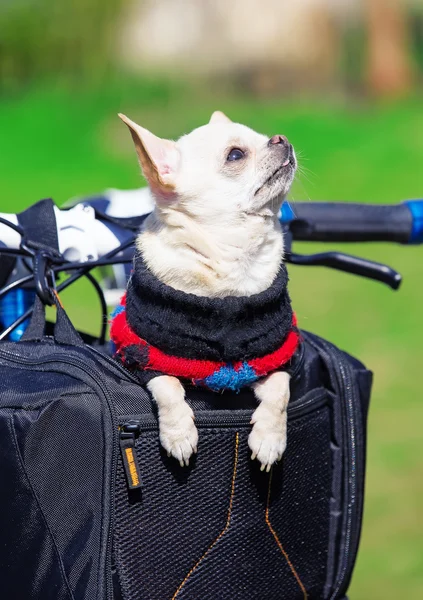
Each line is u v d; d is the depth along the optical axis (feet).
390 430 20.63
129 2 76.79
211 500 7.45
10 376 7.52
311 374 8.14
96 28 75.51
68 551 6.97
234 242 9.16
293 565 7.81
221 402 7.61
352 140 56.65
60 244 9.05
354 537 8.17
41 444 7.12
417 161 51.34
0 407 7.27
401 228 10.45
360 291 33.22
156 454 7.32
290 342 7.79
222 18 75.61
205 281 8.87
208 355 7.45
